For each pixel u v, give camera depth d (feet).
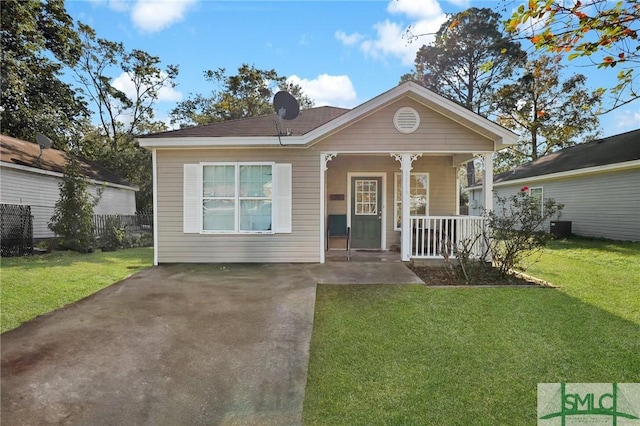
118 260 29.22
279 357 11.16
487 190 25.04
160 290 18.40
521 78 65.05
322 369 10.43
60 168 45.88
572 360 10.71
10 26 48.93
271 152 25.82
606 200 40.29
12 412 8.34
